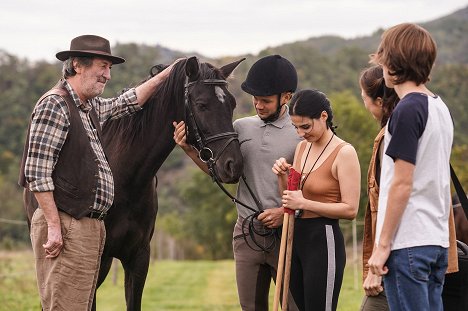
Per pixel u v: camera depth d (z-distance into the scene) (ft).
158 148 16.74
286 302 14.08
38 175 13.89
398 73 11.23
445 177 11.23
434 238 11.01
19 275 48.80
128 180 16.70
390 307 11.17
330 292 14.20
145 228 17.24
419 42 11.09
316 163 14.56
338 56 247.70
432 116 10.99
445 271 11.57
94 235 14.40
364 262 13.39
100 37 14.79
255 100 15.43
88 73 14.61
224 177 15.46
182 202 217.97
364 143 99.91
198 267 77.46
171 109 16.61
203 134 15.81
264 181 15.67
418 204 11.02
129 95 16.65
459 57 380.17
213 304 39.34
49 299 14.23
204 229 165.17
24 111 231.91
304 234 14.47
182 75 16.48
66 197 14.17
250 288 15.88
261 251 15.65
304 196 14.58
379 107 13.43
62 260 14.14
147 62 247.91
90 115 15.06
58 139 14.06
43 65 263.08
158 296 44.75
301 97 14.21
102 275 17.22
